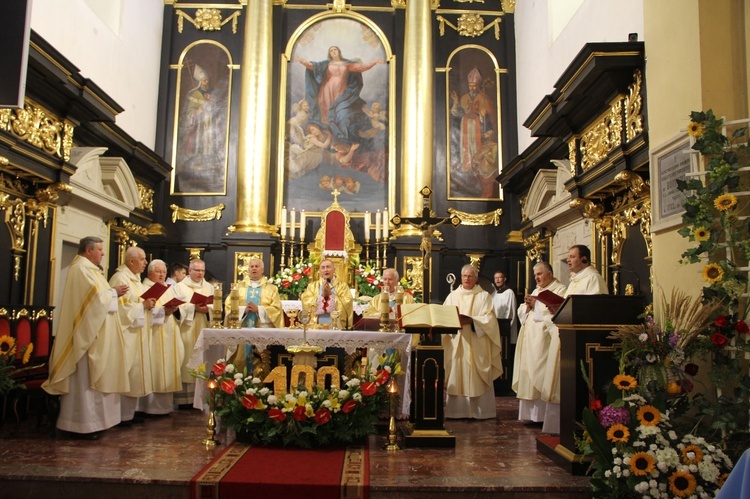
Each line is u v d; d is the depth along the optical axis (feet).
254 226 37.81
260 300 23.04
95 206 30.14
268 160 39.04
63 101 25.38
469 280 25.61
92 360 18.88
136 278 22.99
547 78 34.35
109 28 33.12
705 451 12.98
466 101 40.83
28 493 14.51
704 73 15.92
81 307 18.93
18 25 17.16
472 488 14.34
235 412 17.89
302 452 17.13
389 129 40.42
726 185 14.32
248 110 38.73
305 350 18.13
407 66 39.83
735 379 13.87
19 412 22.11
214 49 40.88
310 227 39.06
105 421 19.33
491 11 41.73
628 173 21.54
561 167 28.73
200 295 24.40
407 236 37.60
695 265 15.88
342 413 17.70
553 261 32.73
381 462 16.49
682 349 14.17
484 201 39.73
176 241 38.78
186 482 14.25
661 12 17.95
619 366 15.49
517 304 37.83
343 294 22.77
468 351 24.58
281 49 40.88
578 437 15.62
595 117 24.95
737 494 5.43
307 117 40.50
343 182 39.99
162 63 40.50
